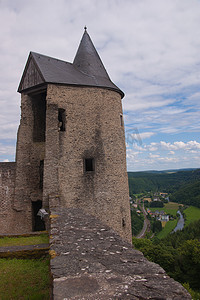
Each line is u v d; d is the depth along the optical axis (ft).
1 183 36.45
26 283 13.60
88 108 34.94
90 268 8.25
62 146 32.22
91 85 35.45
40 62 35.78
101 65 42.55
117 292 6.45
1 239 21.83
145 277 7.40
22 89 37.14
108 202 34.32
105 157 35.24
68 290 6.61
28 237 22.59
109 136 36.22
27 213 35.86
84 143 33.83
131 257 9.52
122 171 37.42
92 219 18.48
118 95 39.52
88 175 33.40
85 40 43.80
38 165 37.45
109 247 11.02
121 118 40.24
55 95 32.86
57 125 31.50
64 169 31.76
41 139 40.93
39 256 17.51
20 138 36.45
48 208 28.40
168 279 7.27
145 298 6.11
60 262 8.96
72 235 13.43
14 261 16.66
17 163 36.09
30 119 37.63
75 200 31.76
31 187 36.63
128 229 37.50
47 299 11.94
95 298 6.16
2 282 13.57
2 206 36.01
